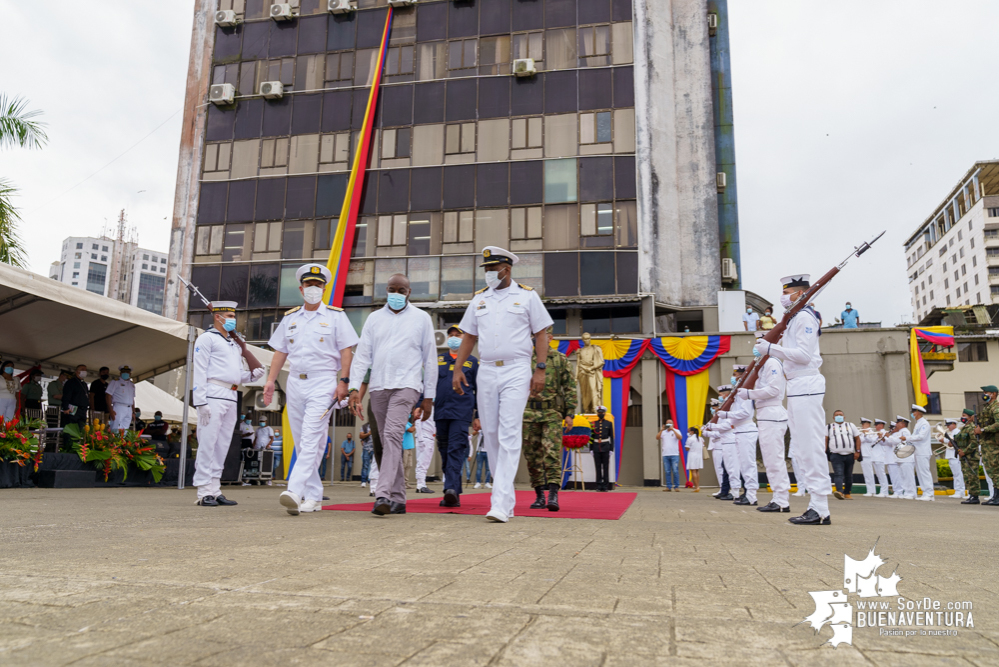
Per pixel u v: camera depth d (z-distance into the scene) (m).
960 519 7.16
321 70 24.31
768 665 1.51
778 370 8.02
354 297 22.52
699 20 24.45
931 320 34.75
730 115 24.53
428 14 23.91
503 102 22.94
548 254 21.80
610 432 14.60
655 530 4.66
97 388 13.47
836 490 14.39
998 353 31.56
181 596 2.11
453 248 22.34
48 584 2.28
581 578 2.54
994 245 92.62
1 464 9.99
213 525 4.46
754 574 2.71
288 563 2.78
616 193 21.84
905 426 16.14
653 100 22.86
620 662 1.51
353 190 22.89
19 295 11.08
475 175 22.64
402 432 5.59
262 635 1.69
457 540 3.72
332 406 6.16
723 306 21.47
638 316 21.48
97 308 10.12
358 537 3.79
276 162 23.97
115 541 3.47
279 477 20.14
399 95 23.56
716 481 20.00
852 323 21.20
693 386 20.16
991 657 1.60
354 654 1.55
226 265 23.58
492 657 1.54
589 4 23.06
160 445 13.56
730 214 23.92
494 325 5.43
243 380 7.47
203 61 25.23
